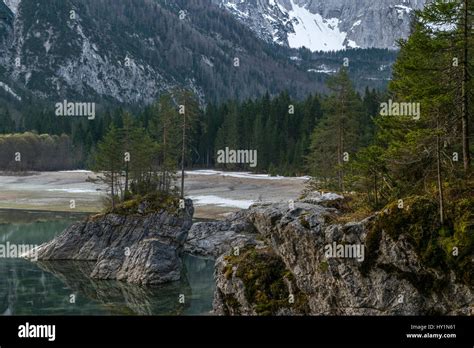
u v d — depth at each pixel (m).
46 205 80.06
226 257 27.59
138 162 58.19
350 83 49.91
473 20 20.94
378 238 20.33
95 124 144.00
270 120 117.75
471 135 23.38
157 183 60.34
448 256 18.69
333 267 21.22
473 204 19.22
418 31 22.22
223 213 71.06
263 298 23.88
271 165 108.00
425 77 21.88
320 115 118.31
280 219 25.22
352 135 50.00
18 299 35.25
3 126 159.75
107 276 42.34
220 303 26.02
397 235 19.84
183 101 56.38
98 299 35.44
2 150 130.38
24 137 135.88
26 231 60.84
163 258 41.94
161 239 48.12
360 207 24.91
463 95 21.23
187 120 56.47
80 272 44.44
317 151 52.50
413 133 21.47
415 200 20.34
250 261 25.75
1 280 41.16
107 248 45.44
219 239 53.62
